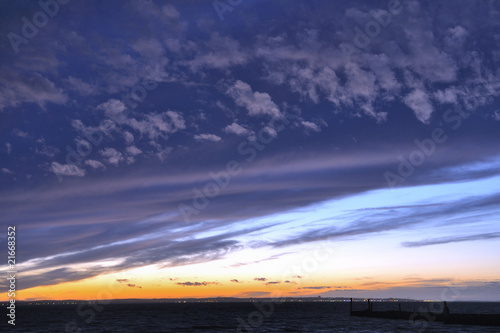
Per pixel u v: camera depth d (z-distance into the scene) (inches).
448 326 2324.1
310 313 5698.8
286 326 2997.0
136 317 4916.3
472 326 2251.5
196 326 3184.1
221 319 4274.1
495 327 2143.2
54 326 3376.0
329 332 2331.4
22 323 3860.7
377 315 3479.3
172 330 2812.5
